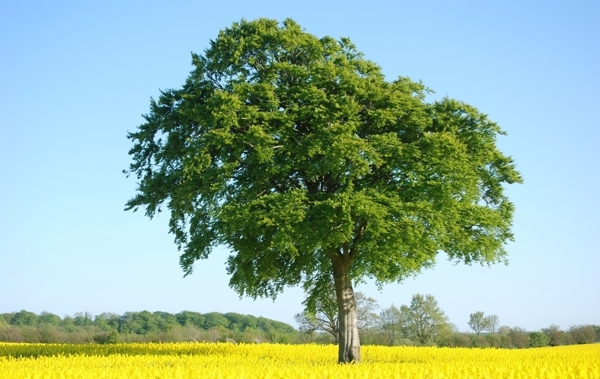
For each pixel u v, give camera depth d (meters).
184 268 27.84
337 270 29.00
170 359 28.27
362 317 78.25
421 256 25.45
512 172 29.50
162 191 28.70
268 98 26.69
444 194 25.22
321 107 25.81
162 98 29.61
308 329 69.38
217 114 25.16
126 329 115.75
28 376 18.34
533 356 36.12
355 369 20.30
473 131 28.08
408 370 19.81
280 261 29.91
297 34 28.31
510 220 29.84
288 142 26.25
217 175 26.30
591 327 84.19
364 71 28.78
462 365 23.89
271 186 27.41
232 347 39.97
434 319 92.50
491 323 110.56
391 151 26.08
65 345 41.16
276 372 19.11
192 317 130.50
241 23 28.84
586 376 18.34
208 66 28.55
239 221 24.83
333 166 24.73
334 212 24.34
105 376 18.66
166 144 28.67
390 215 25.56
